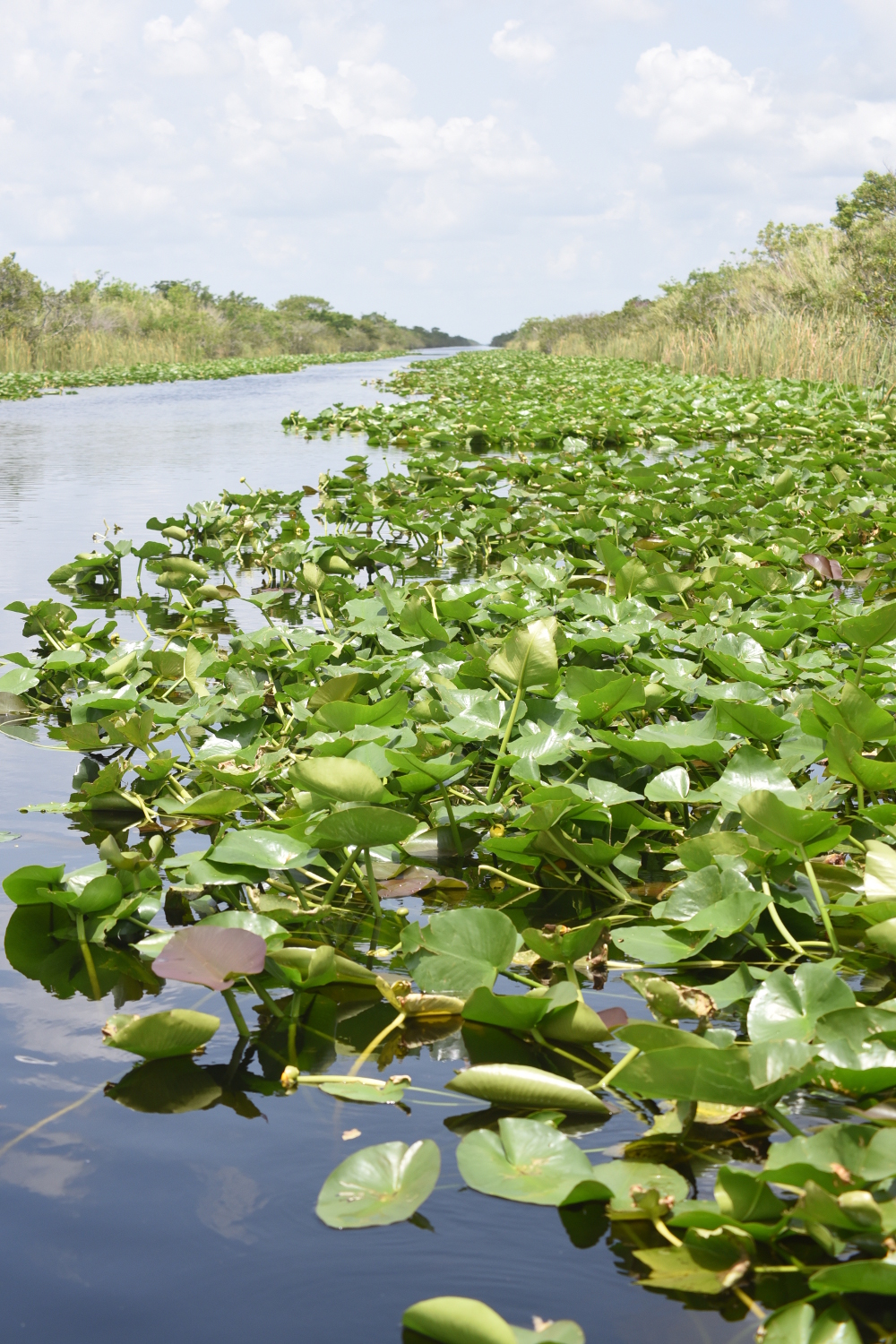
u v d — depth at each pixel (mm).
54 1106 1331
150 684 3316
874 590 4254
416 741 2293
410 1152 1175
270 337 53125
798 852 1714
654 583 3730
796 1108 1325
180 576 4676
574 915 1957
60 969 1730
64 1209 1129
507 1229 1104
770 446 8617
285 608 4605
